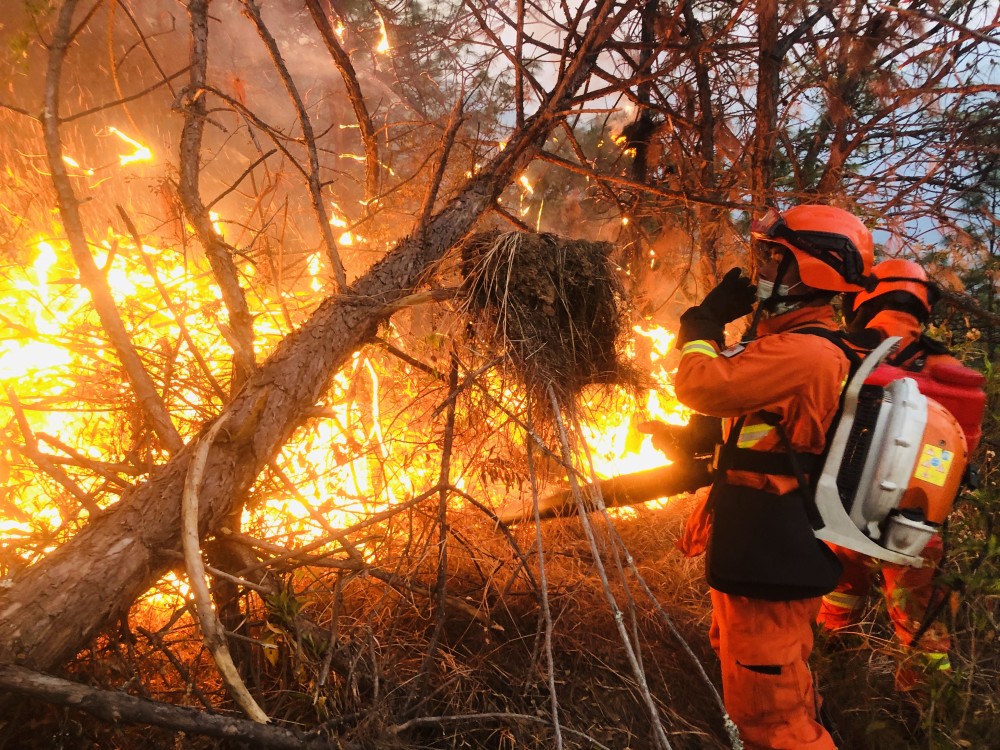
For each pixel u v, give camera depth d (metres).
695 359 1.78
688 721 2.07
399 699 1.79
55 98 1.92
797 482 1.78
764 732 1.77
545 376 1.97
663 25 3.50
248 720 1.42
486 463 2.34
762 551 1.76
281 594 1.66
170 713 1.33
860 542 1.77
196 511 1.60
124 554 1.55
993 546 2.04
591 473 1.91
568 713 1.95
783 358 1.70
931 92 3.20
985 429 2.90
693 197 3.13
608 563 2.52
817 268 1.77
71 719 1.47
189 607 1.69
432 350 2.35
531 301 2.05
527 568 2.06
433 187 2.44
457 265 2.25
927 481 1.77
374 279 2.26
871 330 2.15
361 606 2.13
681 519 2.93
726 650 1.86
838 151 3.46
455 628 2.13
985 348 3.42
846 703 2.18
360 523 1.92
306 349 2.01
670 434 2.28
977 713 2.00
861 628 2.38
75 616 1.45
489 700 1.91
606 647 2.20
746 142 3.48
